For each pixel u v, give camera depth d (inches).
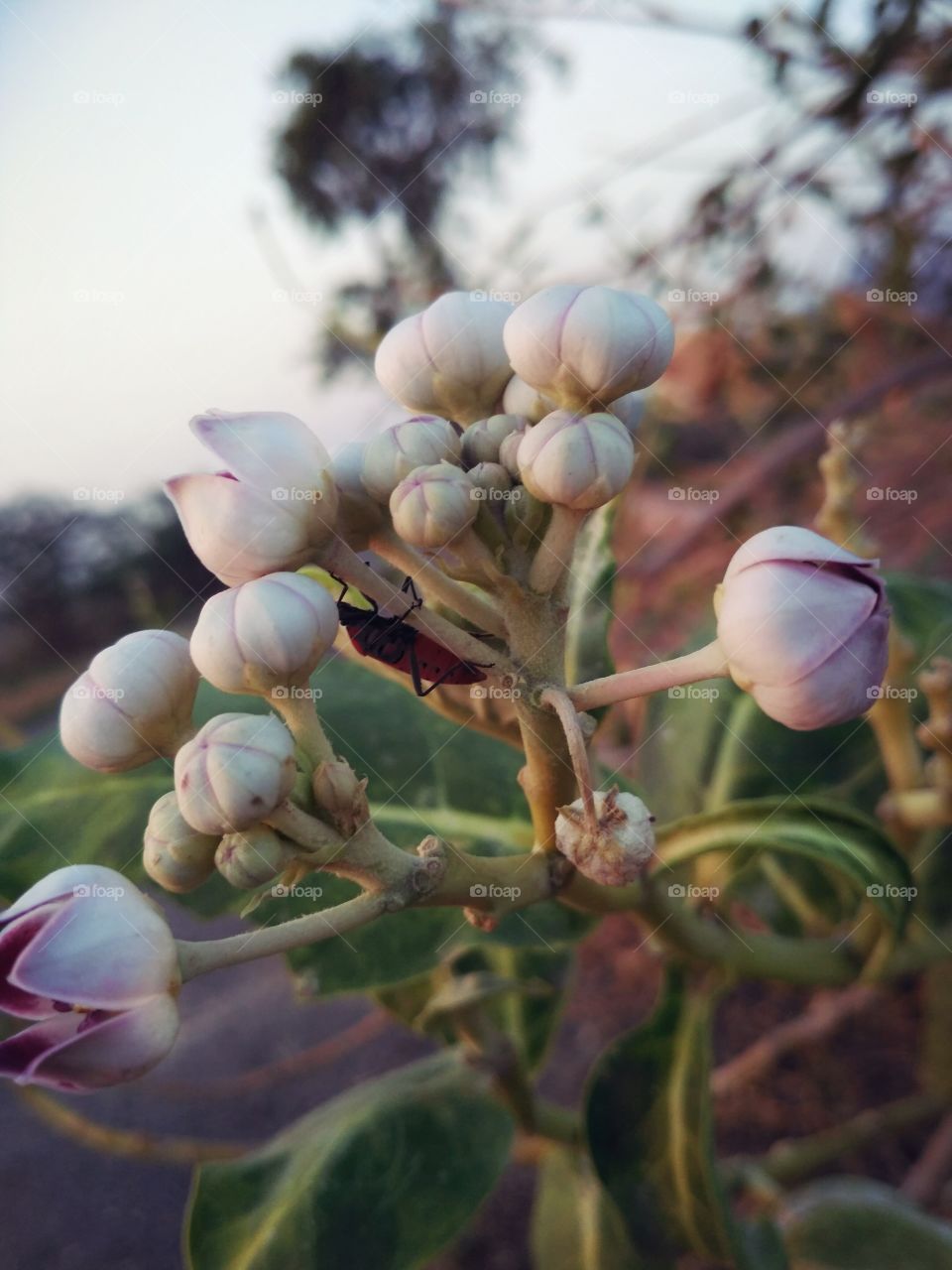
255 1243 4.8
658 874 4.3
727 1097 8.1
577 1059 8.7
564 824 3.2
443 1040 5.8
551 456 3.1
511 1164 8.3
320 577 4.1
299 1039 9.3
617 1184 4.5
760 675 3.2
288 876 3.1
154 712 3.5
